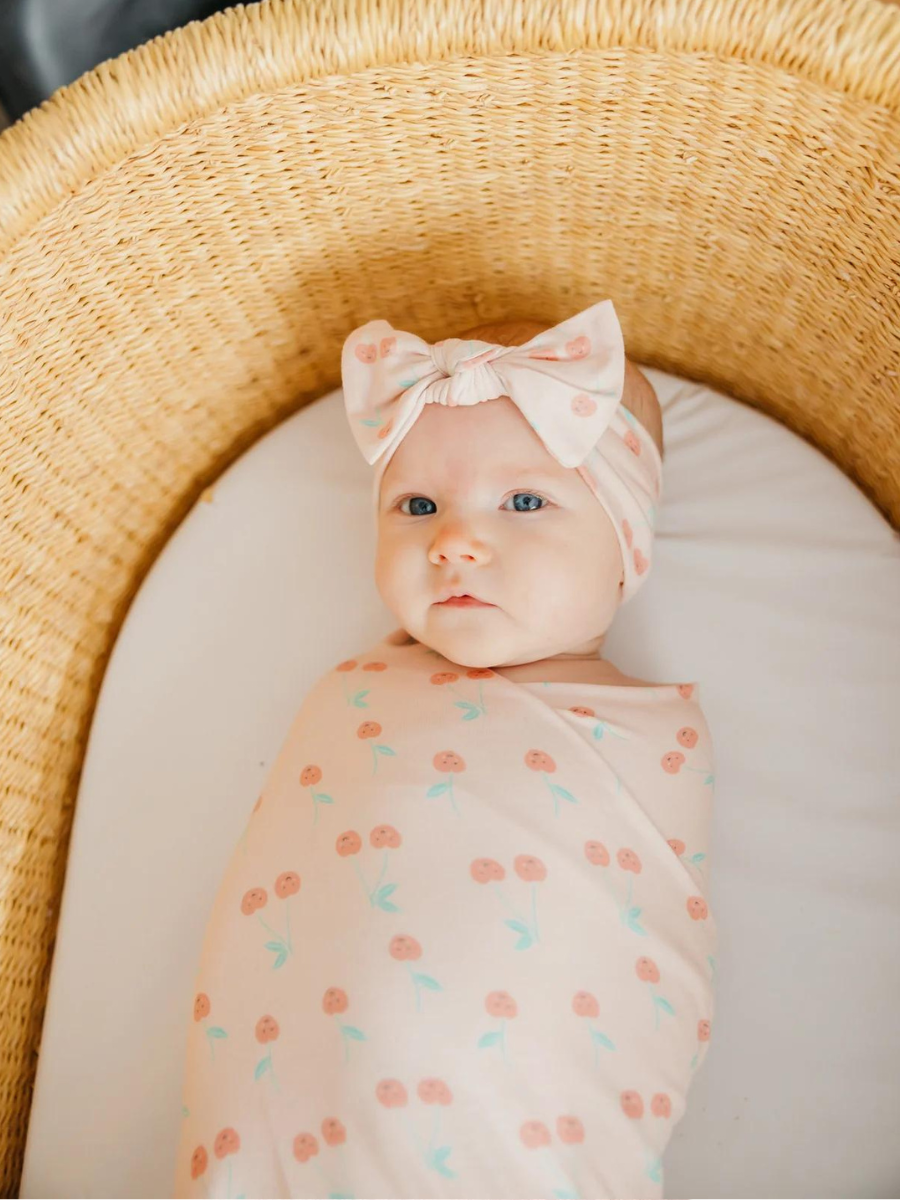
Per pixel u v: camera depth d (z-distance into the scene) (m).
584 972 0.84
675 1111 0.86
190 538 1.23
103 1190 0.97
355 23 0.92
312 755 0.95
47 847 1.11
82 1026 1.03
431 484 0.97
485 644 0.93
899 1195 0.93
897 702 1.09
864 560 1.14
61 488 1.09
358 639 1.18
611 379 0.95
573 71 0.97
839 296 1.06
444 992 0.81
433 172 1.08
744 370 1.21
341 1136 0.79
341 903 0.85
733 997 1.00
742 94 0.94
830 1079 0.97
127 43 1.25
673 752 0.95
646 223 1.11
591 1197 0.80
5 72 1.25
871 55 0.85
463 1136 0.78
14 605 1.06
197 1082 0.86
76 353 1.05
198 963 1.05
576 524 0.96
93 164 0.93
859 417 1.14
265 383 1.25
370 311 1.22
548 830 0.87
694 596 1.15
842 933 1.01
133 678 1.17
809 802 1.06
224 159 1.02
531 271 1.19
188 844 1.10
